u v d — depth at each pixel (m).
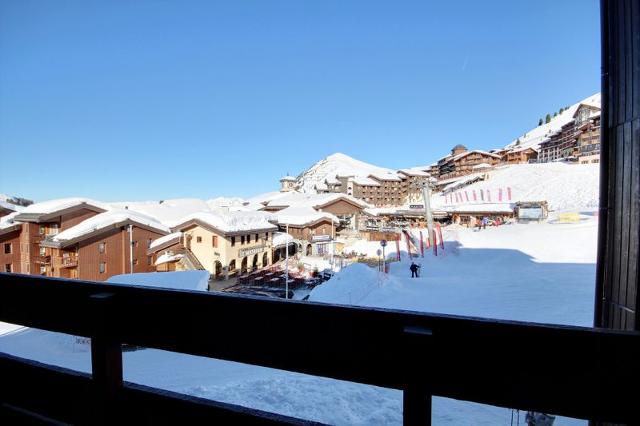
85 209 27.02
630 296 3.23
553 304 9.77
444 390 1.11
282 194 66.88
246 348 1.36
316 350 1.27
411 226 45.88
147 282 13.34
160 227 28.19
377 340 1.18
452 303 11.11
